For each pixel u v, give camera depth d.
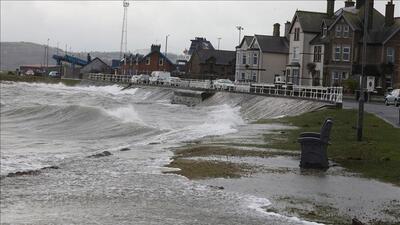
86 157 22.88
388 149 21.72
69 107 49.94
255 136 28.33
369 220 12.20
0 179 17.50
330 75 79.19
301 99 49.00
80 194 15.09
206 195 14.73
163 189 15.55
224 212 12.94
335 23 79.00
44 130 39.44
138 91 94.19
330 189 15.43
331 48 79.38
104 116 44.31
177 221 12.21
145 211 13.14
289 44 92.38
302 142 18.88
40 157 24.28
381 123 31.77
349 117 35.62
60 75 158.75
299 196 14.56
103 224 12.05
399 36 75.81
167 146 25.64
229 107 60.44
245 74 98.00
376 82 75.38
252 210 13.10
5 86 112.44
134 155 22.62
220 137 28.31
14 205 13.95
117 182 16.69
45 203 14.12
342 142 24.14
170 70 147.88
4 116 49.38
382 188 15.57
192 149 23.92
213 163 19.77
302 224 11.85
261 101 55.09
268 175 17.48
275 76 87.69
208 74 118.31
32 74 164.12
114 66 177.50
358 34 77.31
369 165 19.08
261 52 94.62
